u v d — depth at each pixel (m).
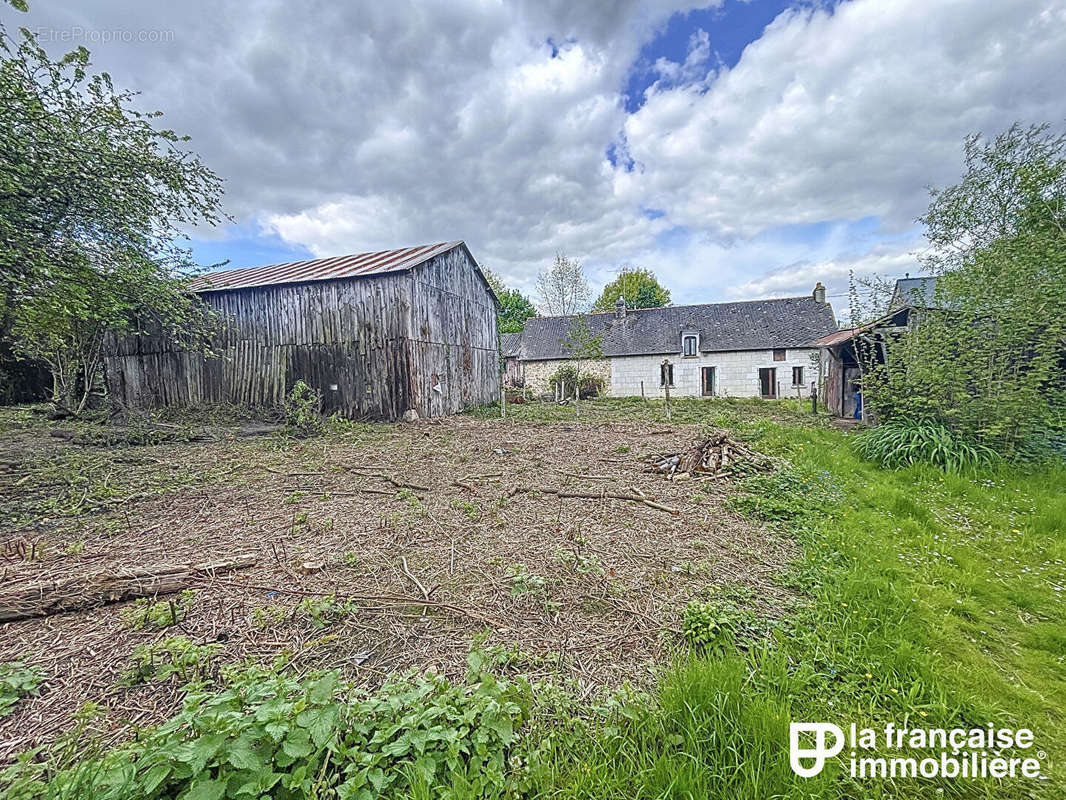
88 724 1.68
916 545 3.57
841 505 4.40
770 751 1.60
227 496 4.64
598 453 6.49
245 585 2.78
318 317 10.31
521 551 3.33
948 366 6.05
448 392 11.86
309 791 1.30
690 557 3.28
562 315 26.09
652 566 3.13
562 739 1.64
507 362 27.67
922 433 5.93
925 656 2.17
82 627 2.34
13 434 8.27
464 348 12.97
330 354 10.27
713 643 2.24
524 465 5.84
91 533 3.68
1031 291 5.65
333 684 1.63
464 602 2.63
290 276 11.01
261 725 1.47
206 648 2.11
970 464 5.41
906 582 2.96
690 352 21.12
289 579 2.88
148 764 1.35
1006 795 1.52
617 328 23.20
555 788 1.46
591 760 1.55
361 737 1.54
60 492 4.73
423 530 3.71
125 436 7.65
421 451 6.77
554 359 22.70
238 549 3.35
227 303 10.79
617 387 21.84
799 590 2.85
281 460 6.29
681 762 1.55
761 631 2.36
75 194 5.57
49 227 5.62
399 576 2.94
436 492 4.74
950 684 2.02
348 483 5.11
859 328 7.72
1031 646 2.36
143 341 11.45
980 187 7.12
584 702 1.85
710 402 15.93
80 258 6.02
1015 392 5.64
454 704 1.68
